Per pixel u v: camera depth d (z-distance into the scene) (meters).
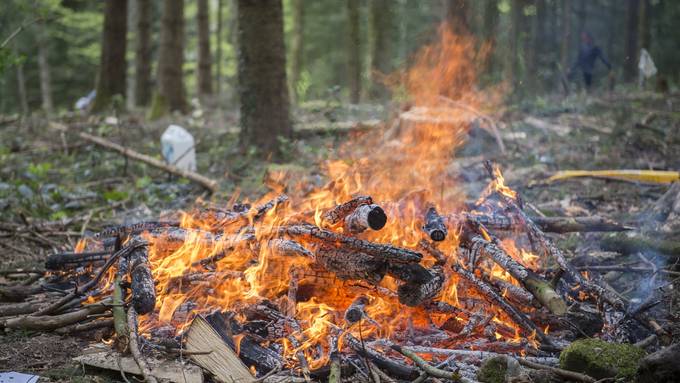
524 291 4.29
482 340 4.16
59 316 4.41
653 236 6.09
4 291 4.99
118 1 16.33
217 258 4.60
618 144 10.24
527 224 4.86
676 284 5.19
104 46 16.41
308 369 3.75
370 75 18.67
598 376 3.66
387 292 4.29
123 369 3.86
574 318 4.30
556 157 9.58
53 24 24.12
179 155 9.24
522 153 9.73
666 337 4.16
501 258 4.34
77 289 4.61
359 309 3.86
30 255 6.07
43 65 23.47
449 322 4.26
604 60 15.98
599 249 5.92
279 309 4.27
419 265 3.99
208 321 3.88
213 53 29.88
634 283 5.30
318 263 4.24
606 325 4.27
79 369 3.94
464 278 4.37
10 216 7.25
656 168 8.94
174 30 16.00
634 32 20.64
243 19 9.95
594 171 8.34
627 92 15.49
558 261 4.58
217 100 18.41
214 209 5.26
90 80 29.39
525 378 3.60
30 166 9.20
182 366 3.81
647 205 7.23
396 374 3.81
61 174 9.36
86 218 7.09
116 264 4.84
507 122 11.79
